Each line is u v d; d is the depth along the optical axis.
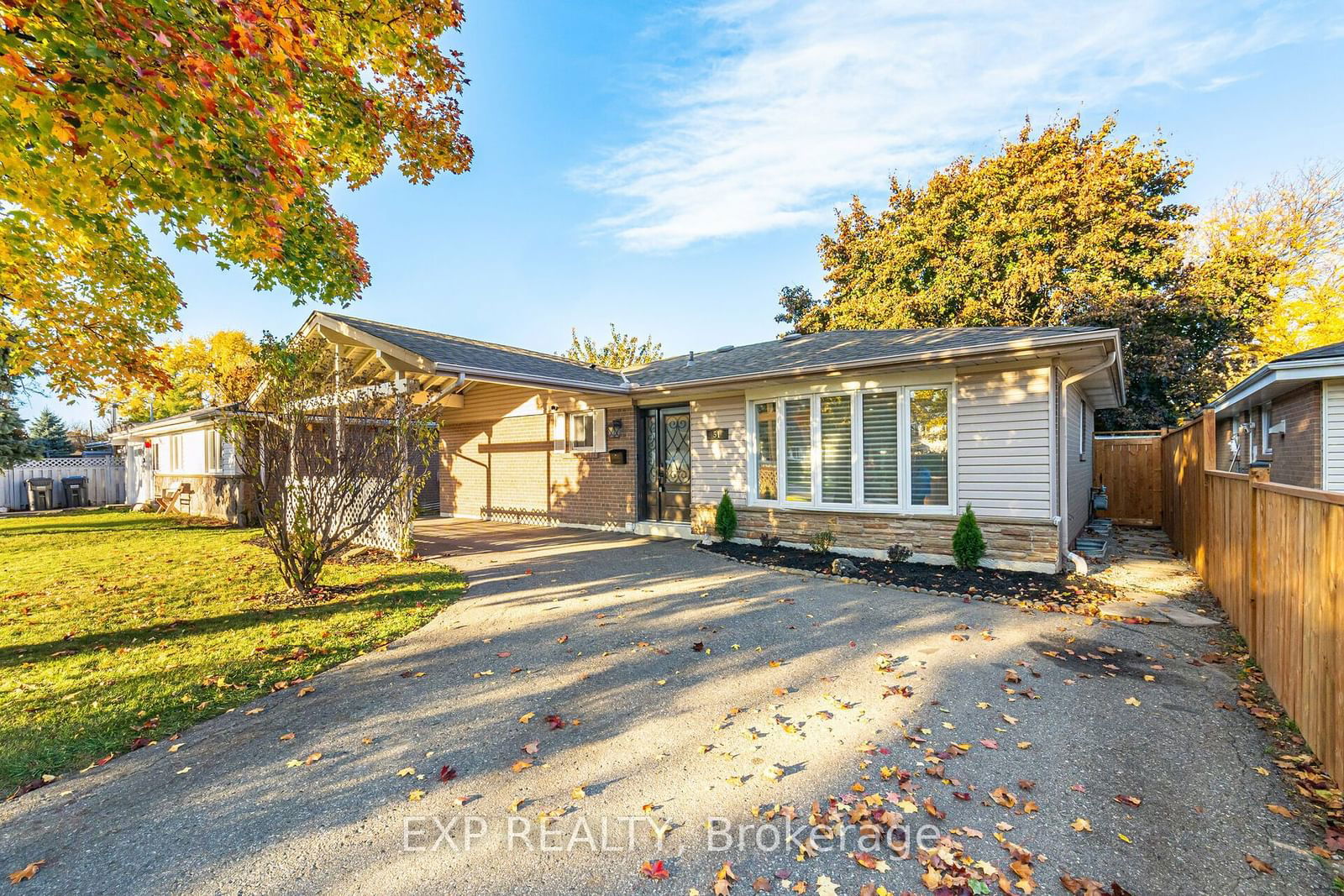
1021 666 4.41
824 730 3.45
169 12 3.40
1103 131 18.56
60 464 21.55
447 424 14.99
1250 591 4.57
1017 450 7.29
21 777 3.00
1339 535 2.79
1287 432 9.31
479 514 14.37
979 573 7.21
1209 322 17.22
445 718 3.65
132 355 7.61
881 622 5.50
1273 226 20.61
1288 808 2.66
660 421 11.35
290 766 3.11
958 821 2.60
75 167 4.07
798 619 5.62
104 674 4.31
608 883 2.25
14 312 6.73
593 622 5.57
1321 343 19.48
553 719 3.60
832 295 24.58
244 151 4.20
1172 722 3.50
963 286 18.98
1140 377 17.44
